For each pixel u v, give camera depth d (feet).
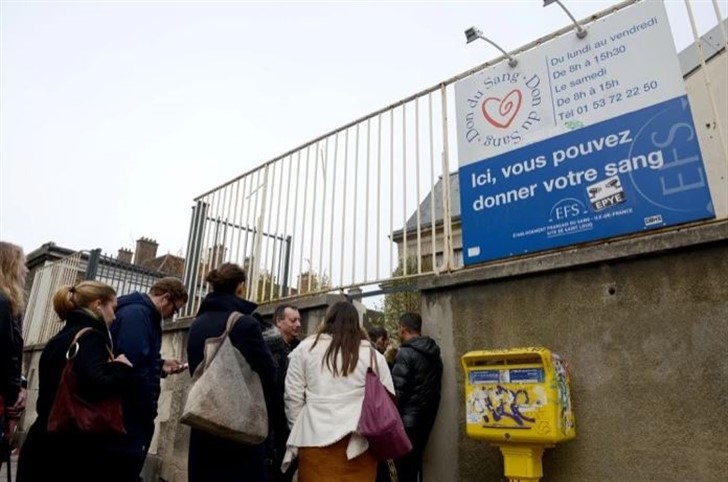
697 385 8.18
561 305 9.94
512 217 11.24
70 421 7.82
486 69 12.63
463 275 11.36
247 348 8.82
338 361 8.99
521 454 8.79
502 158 11.71
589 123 10.57
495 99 12.25
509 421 8.77
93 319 9.01
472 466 10.25
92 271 26.16
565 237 10.35
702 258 8.58
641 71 10.13
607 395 9.00
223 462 8.42
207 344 8.77
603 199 10.02
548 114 11.22
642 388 8.68
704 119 15.52
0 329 8.17
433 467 10.85
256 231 17.90
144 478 17.49
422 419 10.68
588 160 10.40
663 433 8.30
